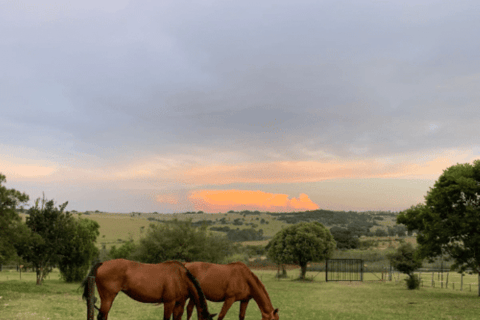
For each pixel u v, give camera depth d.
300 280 52.84
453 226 30.59
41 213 38.69
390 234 160.88
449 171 32.47
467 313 21.84
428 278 52.72
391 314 21.38
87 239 45.00
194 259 37.38
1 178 31.25
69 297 26.12
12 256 32.94
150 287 11.11
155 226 38.97
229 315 19.56
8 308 18.78
